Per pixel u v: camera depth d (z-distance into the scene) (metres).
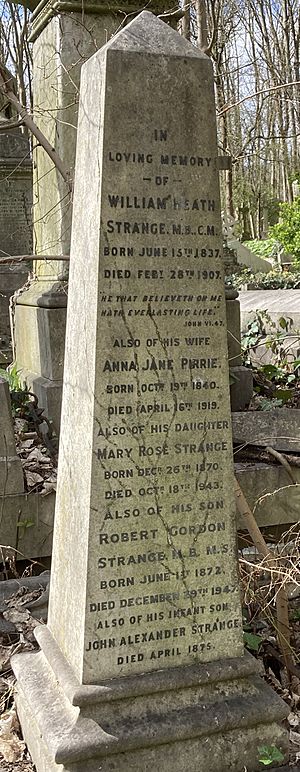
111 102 2.64
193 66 2.74
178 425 2.84
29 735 2.98
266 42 21.88
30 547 4.45
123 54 2.64
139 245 2.72
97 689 2.71
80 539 2.81
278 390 6.25
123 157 2.67
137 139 2.68
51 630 3.16
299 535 4.29
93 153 2.75
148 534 2.82
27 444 5.14
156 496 2.82
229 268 11.04
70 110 5.68
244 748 2.82
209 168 2.79
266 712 2.83
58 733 2.65
